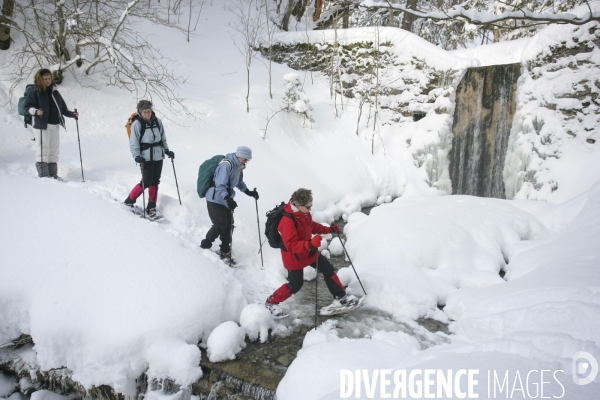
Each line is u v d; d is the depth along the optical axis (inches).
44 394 141.6
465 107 331.0
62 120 215.5
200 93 341.7
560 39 279.0
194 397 137.0
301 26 536.1
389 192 347.6
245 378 135.8
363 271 202.7
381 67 373.7
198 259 175.0
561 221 239.9
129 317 143.1
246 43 431.8
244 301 169.3
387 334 150.6
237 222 223.5
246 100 343.6
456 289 189.3
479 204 252.2
